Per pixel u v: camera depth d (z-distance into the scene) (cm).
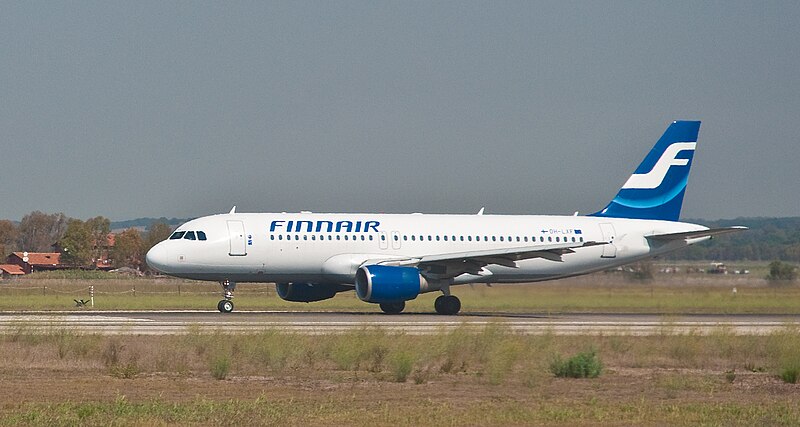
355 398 7669
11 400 7338
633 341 11900
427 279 17188
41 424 6294
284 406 7131
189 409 6906
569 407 7319
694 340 11225
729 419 6806
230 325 12206
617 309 19675
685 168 19588
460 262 17075
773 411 7138
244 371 9281
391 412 6956
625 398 7856
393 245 17512
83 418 6506
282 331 10931
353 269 17112
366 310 18562
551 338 11125
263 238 16938
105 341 10900
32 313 16300
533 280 18688
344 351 9581
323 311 18100
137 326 13062
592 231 18788
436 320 15000
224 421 6488
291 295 18038
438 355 9956
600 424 6650
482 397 7831
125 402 7138
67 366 9312
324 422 6538
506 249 17100
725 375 9431
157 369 9262
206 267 16762
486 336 10594
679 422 6706
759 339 11550
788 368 9025
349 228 17375
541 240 18438
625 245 18938
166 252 16662
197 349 10356
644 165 19475
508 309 19462
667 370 9825
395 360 9006
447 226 17988
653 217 19425
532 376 8994
